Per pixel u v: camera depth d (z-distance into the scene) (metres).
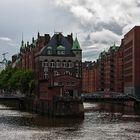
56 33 195.88
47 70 189.38
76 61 191.88
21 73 197.00
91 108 171.50
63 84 151.12
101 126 99.56
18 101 188.62
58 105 123.81
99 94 196.25
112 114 136.25
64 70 190.75
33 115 132.75
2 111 153.25
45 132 87.50
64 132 87.81
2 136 81.06
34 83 178.25
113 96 185.38
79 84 152.75
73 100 123.38
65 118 120.88
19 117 123.88
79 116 122.88
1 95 198.25
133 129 93.38
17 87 194.12
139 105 173.75
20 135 82.56
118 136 81.75
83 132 87.94
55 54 191.25
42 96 150.00
